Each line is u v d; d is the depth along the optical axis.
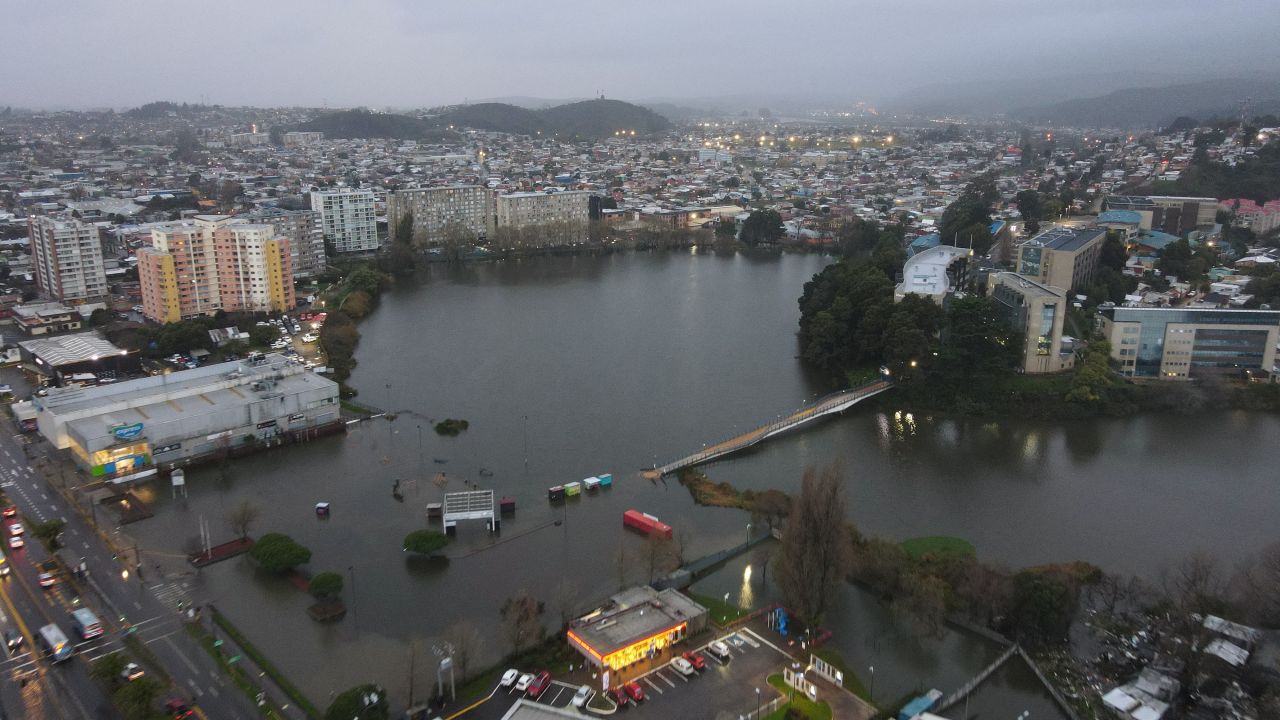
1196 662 170.00
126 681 163.62
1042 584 184.75
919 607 185.88
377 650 179.88
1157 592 199.12
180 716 156.38
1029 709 164.25
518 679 169.00
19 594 197.88
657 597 194.75
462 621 178.00
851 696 166.62
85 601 195.25
